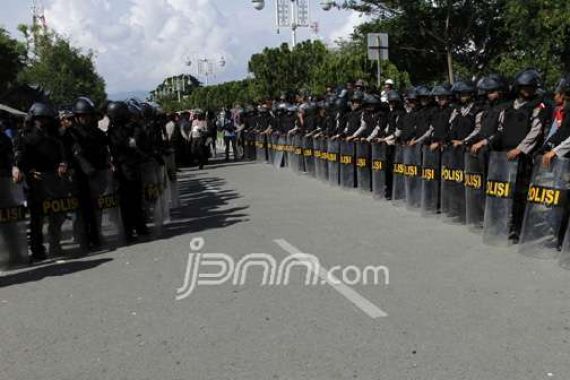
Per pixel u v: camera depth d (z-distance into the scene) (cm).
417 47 2353
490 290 504
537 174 598
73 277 619
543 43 1551
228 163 2066
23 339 447
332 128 1247
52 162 709
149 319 472
